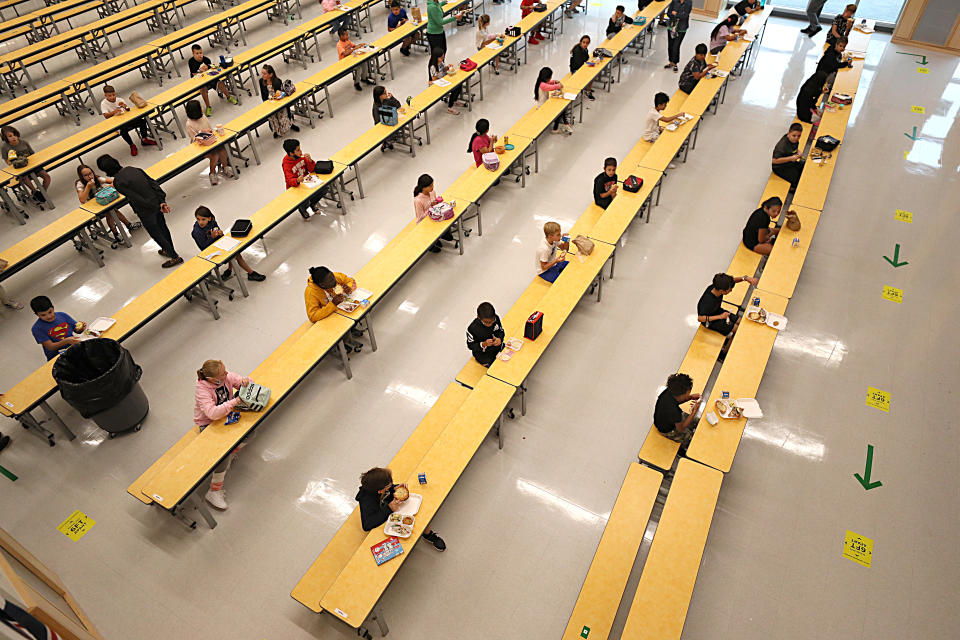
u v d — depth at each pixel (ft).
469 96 37.91
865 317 24.21
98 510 18.84
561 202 30.48
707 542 17.70
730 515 18.30
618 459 19.81
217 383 18.29
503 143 30.07
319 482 19.40
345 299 21.99
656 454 17.83
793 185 29.27
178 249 28.30
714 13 49.44
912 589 16.62
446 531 18.13
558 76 41.52
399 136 34.37
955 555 17.31
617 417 21.01
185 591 16.96
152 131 34.71
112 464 20.03
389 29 43.39
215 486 18.39
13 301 25.96
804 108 32.40
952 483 18.97
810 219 25.26
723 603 16.43
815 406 21.16
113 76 38.11
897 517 18.16
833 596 16.52
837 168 32.19
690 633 15.88
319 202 31.12
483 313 19.01
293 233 29.14
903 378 21.98
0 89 41.34
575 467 19.66
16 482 19.58
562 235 27.12
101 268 27.48
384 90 31.89
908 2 42.37
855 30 41.24
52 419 20.57
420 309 25.13
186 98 35.63
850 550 17.46
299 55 43.50
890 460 19.61
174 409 21.62
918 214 29.12
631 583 17.19
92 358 19.70
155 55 40.73
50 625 8.76
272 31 48.37
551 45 45.73
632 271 26.55
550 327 20.94
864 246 27.40
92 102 39.78
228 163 32.24
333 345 20.58
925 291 25.25
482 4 51.47
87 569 17.46
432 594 16.78
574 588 16.89
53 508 18.92
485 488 19.17
